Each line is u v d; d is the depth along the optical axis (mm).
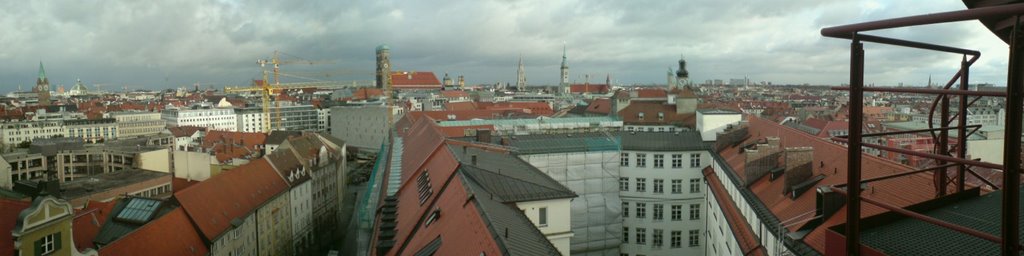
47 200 55312
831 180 46000
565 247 55688
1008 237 15594
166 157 142750
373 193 81188
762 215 47625
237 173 105188
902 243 21438
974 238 20953
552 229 55156
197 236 83125
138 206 82438
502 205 48438
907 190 38062
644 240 86625
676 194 85062
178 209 82875
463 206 44156
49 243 55719
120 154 165625
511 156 75750
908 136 102688
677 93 161625
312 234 135625
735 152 73375
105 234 78500
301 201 128250
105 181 114125
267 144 186750
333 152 166875
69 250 57969
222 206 93250
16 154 161625
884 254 20109
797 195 46562
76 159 167250
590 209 84375
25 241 53094
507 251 31484
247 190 103938
